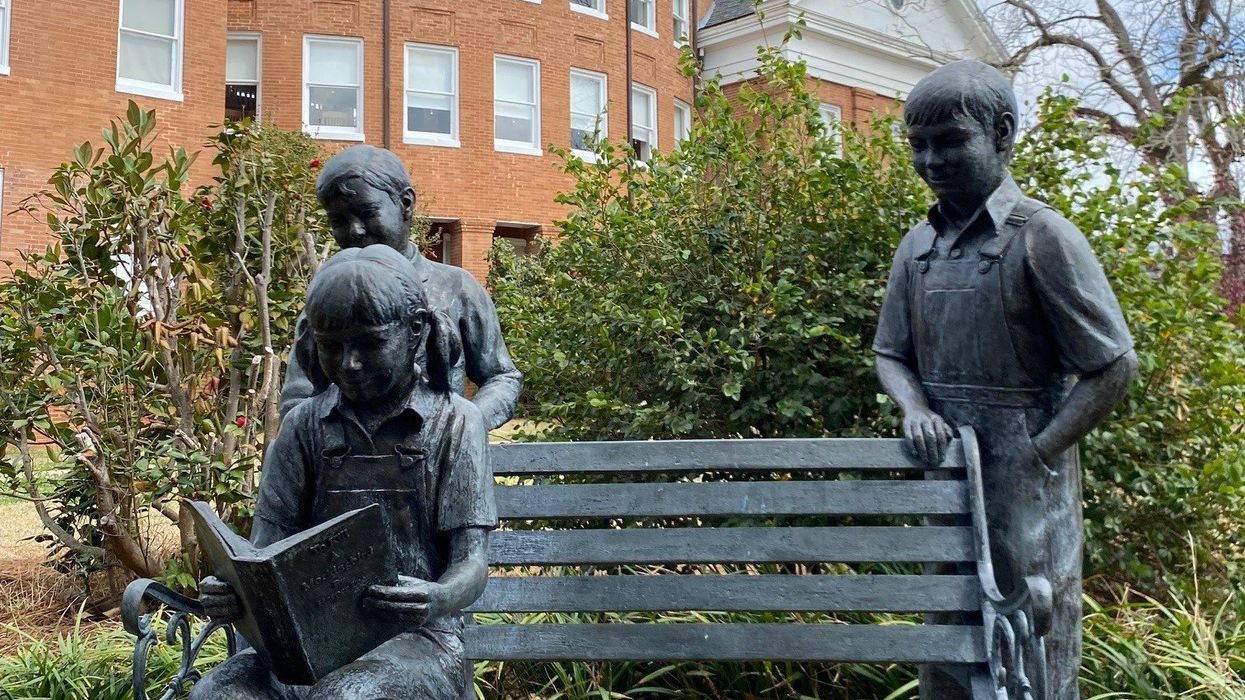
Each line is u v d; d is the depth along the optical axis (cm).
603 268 433
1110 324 228
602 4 1878
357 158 259
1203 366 373
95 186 447
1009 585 244
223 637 331
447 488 192
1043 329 239
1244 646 310
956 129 233
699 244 414
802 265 396
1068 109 403
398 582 172
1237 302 721
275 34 1642
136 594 196
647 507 273
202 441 449
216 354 445
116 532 427
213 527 172
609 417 409
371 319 172
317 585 163
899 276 267
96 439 421
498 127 1770
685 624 268
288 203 502
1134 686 288
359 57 1675
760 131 421
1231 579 362
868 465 263
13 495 468
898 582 257
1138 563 356
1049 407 244
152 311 450
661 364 397
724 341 388
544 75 1789
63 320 439
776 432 391
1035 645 208
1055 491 241
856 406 383
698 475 401
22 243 1194
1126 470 362
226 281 504
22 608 457
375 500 192
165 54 1330
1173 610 335
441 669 187
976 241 246
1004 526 244
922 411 254
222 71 1370
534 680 320
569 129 1823
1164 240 386
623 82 1897
